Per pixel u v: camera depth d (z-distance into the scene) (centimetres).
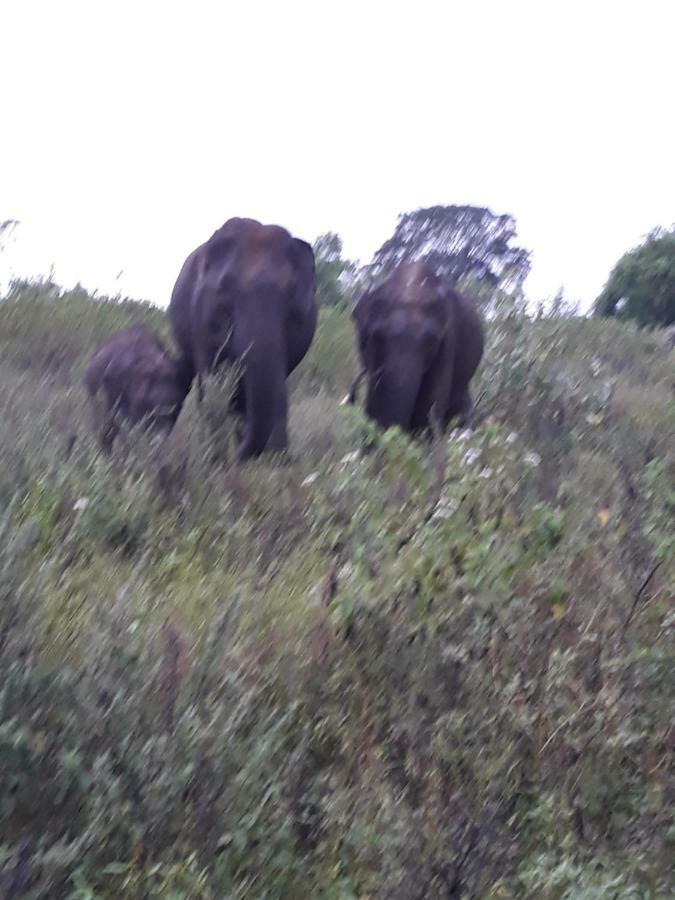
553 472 855
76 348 1452
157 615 572
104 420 962
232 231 1029
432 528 585
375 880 453
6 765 447
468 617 548
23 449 812
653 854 492
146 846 448
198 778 462
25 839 425
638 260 2820
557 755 515
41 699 469
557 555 607
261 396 950
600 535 647
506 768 512
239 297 979
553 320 1370
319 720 520
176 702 480
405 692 527
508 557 577
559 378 1156
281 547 711
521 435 1031
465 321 1085
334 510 696
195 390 1130
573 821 501
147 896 430
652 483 725
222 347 974
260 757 471
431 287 1050
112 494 747
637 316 2802
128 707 472
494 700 527
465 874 452
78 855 435
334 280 2461
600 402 1120
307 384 1466
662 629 580
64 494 747
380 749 507
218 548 705
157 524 739
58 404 1062
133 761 458
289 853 461
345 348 1588
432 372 1048
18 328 1451
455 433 815
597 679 543
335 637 546
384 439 671
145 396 967
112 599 579
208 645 514
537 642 551
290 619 580
